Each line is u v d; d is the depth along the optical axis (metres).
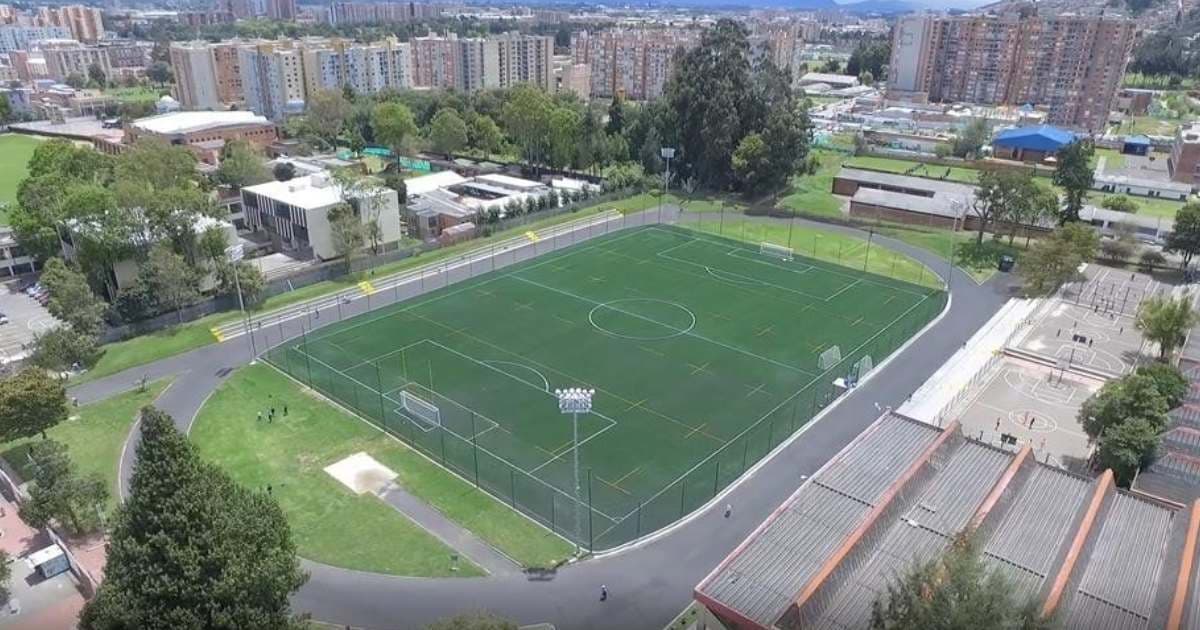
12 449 63.00
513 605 46.34
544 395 71.12
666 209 136.00
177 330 85.69
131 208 88.38
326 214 105.44
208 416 67.88
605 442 63.53
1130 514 47.12
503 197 133.75
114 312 85.50
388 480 58.31
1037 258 93.12
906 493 48.22
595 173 160.50
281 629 37.59
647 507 55.44
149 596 34.62
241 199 117.31
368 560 49.84
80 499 51.12
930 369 77.19
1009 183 109.69
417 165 166.38
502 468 59.94
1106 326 88.00
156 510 34.81
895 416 59.03
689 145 151.12
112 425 66.81
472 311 91.06
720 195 145.38
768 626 38.84
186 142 171.38
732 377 74.88
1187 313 74.12
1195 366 72.88
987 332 86.38
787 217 131.88
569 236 120.81
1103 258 110.12
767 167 138.00
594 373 75.50
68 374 75.88
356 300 95.00
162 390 73.12
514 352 80.12
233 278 89.69
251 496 40.84
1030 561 42.53
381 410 68.44
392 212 110.75
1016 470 49.78
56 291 79.88
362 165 155.62
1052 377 75.94
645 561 50.06
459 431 65.00
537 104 152.62
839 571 41.19
